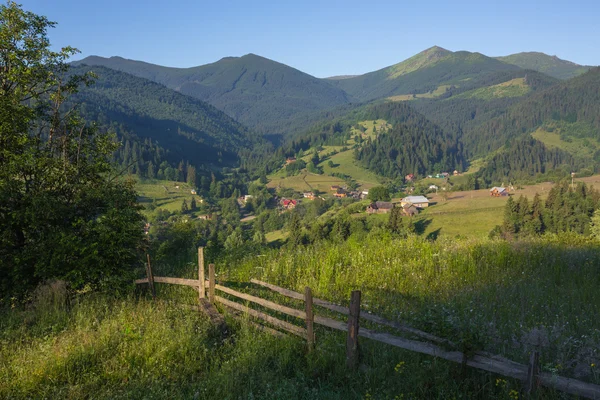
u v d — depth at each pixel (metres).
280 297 8.95
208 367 6.34
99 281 10.66
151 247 16.67
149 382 5.88
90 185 13.76
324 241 13.96
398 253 11.73
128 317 8.36
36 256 10.99
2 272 11.20
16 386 5.87
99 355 6.79
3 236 11.38
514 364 4.53
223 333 7.44
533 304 7.33
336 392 5.20
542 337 5.70
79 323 8.24
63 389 5.80
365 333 5.66
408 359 5.50
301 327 6.80
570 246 13.20
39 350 6.95
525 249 11.84
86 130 14.93
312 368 5.82
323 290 9.26
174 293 10.20
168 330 7.33
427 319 5.79
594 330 5.97
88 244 10.69
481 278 9.69
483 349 5.05
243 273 11.19
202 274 9.24
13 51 13.23
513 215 106.44
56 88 14.54
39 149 13.66
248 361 6.12
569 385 4.13
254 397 5.26
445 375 4.92
